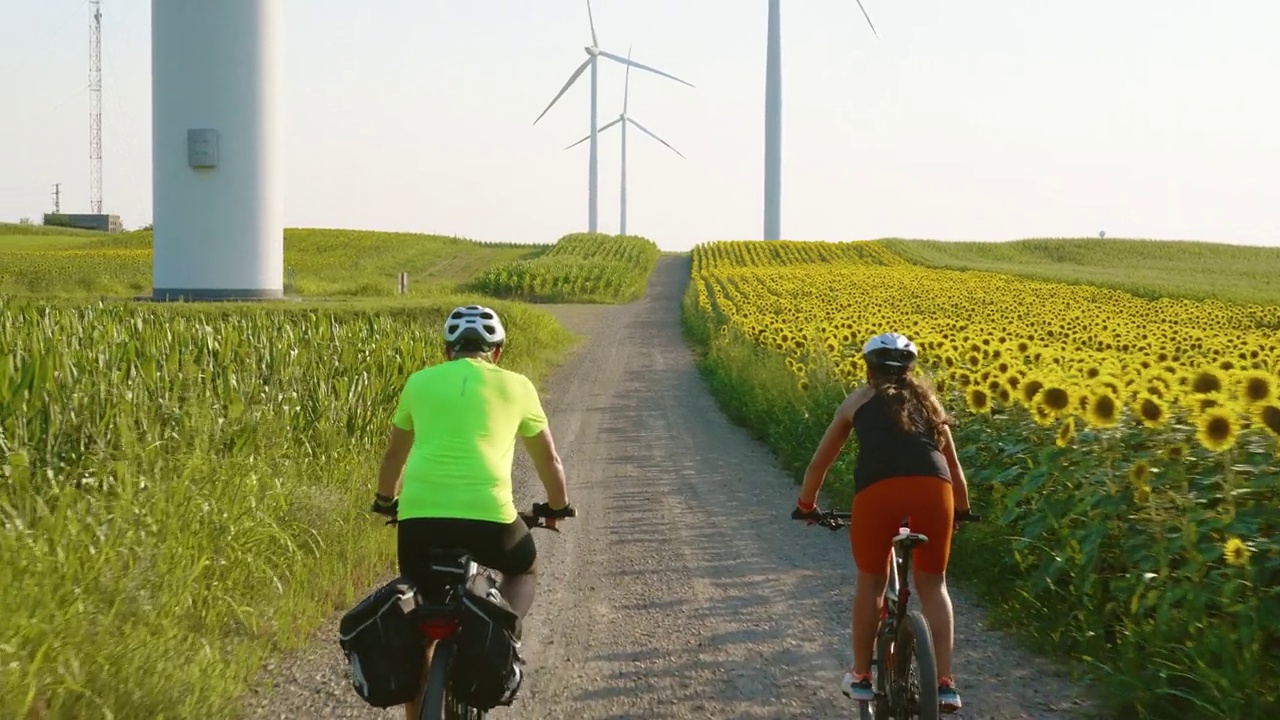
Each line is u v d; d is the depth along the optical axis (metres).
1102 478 6.56
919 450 4.62
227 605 6.12
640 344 31.80
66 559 5.39
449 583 4.02
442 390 4.27
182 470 7.04
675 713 5.35
